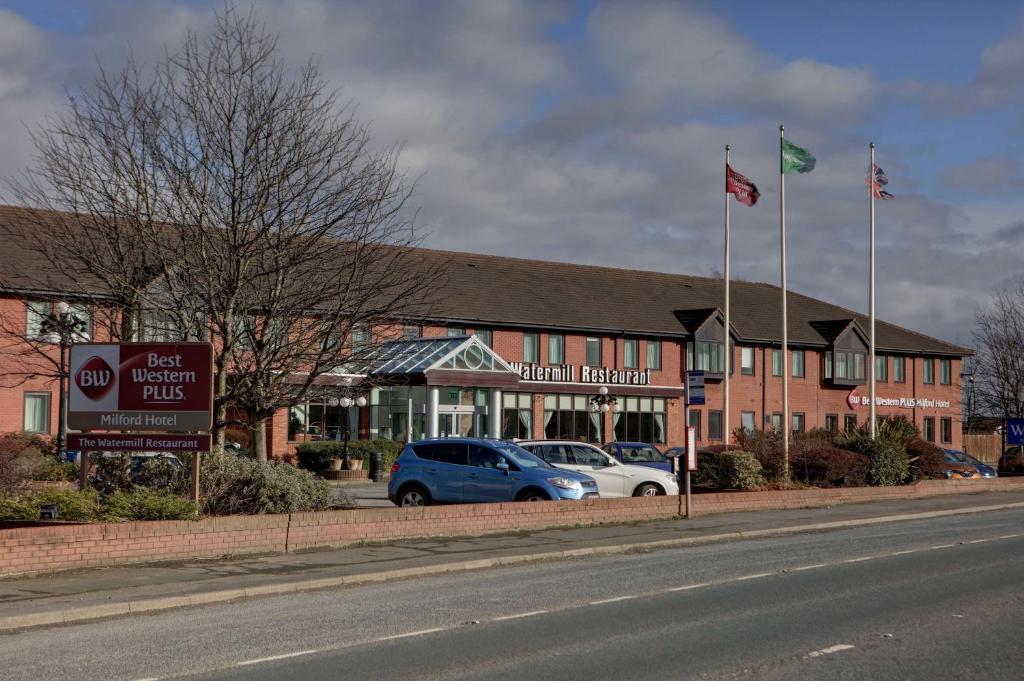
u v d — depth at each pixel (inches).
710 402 2409.0
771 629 454.6
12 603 508.1
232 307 816.9
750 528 933.8
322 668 377.7
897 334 2847.0
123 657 399.2
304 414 1838.1
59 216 850.8
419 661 389.4
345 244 862.5
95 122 837.8
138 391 712.4
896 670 372.2
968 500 1322.6
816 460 1331.2
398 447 1770.4
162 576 601.0
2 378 1440.7
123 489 757.3
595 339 2257.6
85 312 892.0
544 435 2138.3
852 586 588.7
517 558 717.3
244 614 503.5
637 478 1079.0
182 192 807.1
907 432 1791.3
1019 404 2145.7
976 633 442.9
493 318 2073.1
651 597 550.9
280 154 810.2
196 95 816.3
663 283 2596.0
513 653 404.2
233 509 757.9
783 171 1533.0
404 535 796.6
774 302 2733.8
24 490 794.2
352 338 933.2
